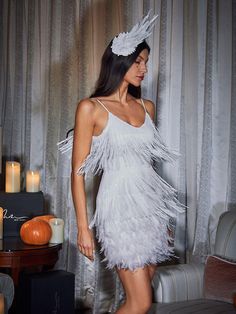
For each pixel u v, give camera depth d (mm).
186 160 3197
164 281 2385
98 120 2086
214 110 3162
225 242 2539
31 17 3469
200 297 2484
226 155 3141
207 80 3133
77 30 3371
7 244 2840
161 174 3203
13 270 2707
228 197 3139
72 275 2873
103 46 3326
